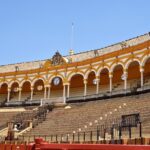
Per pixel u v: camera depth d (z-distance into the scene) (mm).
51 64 61156
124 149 6156
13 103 61312
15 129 38875
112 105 41344
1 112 55656
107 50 55844
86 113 41406
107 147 6496
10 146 19953
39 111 50438
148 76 49969
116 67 52469
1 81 65000
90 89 57188
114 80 54906
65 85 58531
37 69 62125
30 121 42688
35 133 38375
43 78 60969
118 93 47562
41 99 58156
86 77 55062
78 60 59844
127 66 48625
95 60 54188
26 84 65125
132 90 45562
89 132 29625
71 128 36500
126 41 52875
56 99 56375
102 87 55938
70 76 57531
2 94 66938
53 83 61719
